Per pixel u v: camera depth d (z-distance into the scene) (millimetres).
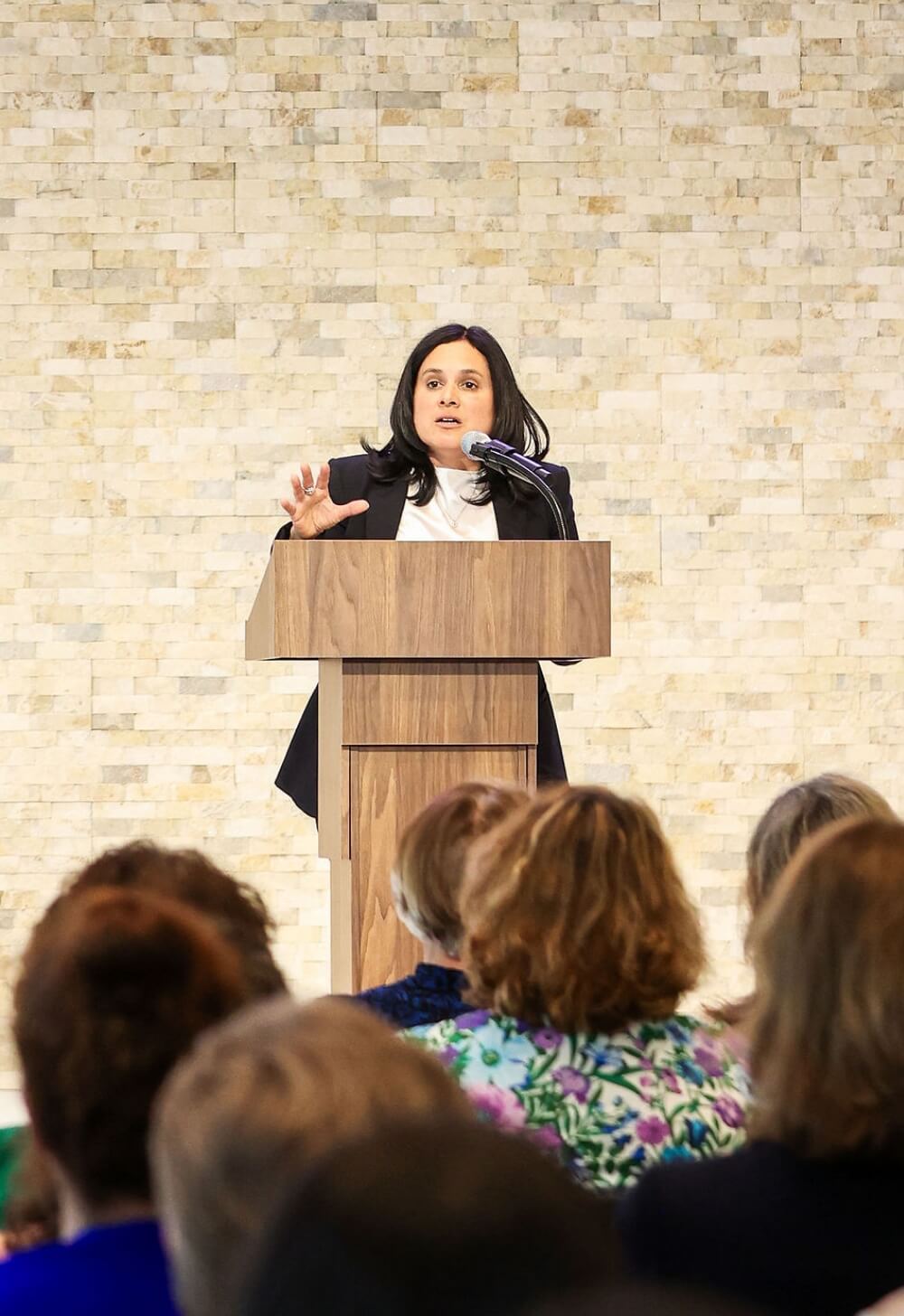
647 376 16562
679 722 16516
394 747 6984
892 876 3531
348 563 6805
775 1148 3561
